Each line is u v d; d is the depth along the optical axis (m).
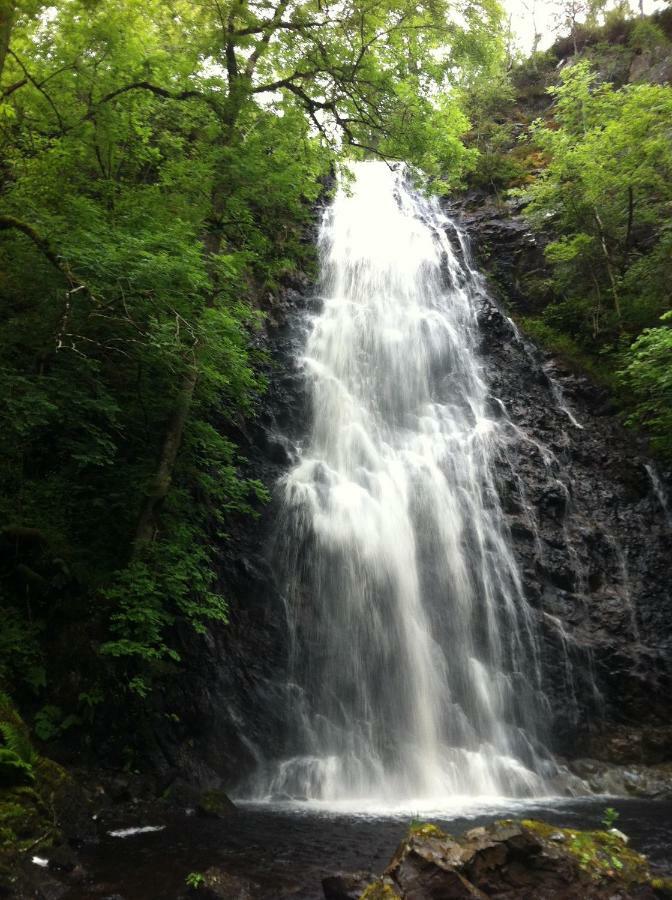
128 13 12.74
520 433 18.98
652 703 14.23
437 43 14.58
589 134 22.08
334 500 15.30
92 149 13.50
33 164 12.80
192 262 11.38
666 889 6.00
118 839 8.10
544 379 21.00
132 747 10.52
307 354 19.38
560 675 14.38
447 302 23.27
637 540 17.23
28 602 10.78
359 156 15.77
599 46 33.12
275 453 16.38
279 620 13.43
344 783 11.47
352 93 14.46
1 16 9.79
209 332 11.70
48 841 7.19
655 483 18.38
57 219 11.23
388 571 14.63
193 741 11.34
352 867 7.26
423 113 14.62
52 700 10.21
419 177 15.55
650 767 12.89
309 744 12.23
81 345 11.89
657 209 22.41
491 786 11.98
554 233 24.97
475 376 20.81
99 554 11.85
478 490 16.83
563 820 9.59
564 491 17.47
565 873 5.92
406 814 9.84
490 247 25.92
